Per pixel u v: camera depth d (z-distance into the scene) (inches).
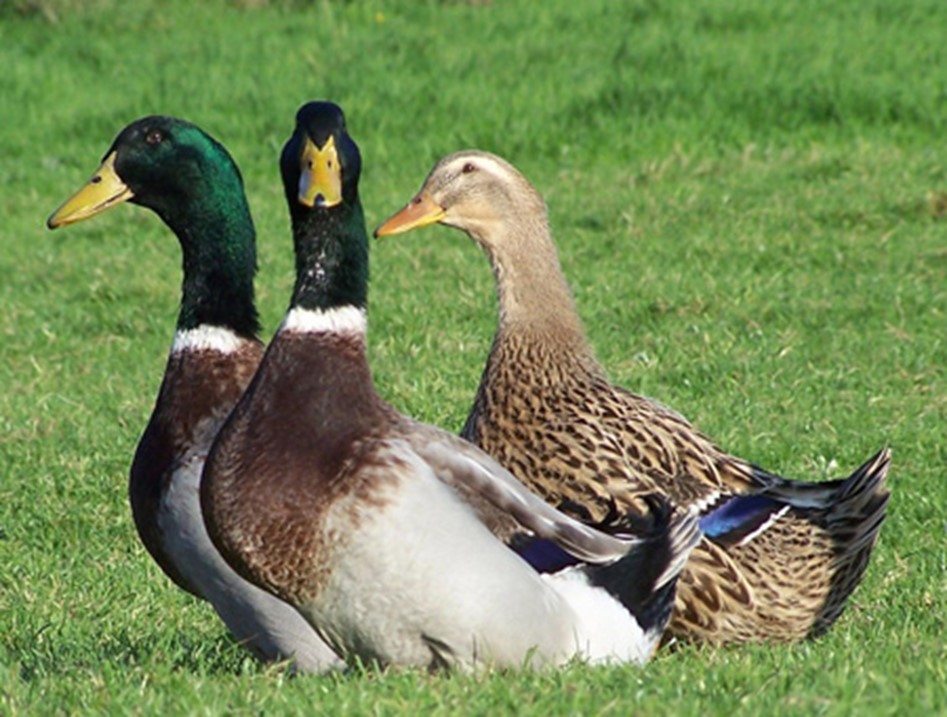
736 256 823.1
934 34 1294.3
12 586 445.7
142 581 446.6
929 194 896.9
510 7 1455.5
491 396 399.9
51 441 585.9
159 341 740.7
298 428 304.3
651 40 1282.0
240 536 302.0
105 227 965.8
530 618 299.9
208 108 1176.8
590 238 876.6
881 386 628.7
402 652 301.0
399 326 722.8
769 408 605.9
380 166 1061.1
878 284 767.7
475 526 297.1
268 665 336.8
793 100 1110.4
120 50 1354.6
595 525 333.1
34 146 1140.5
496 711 278.1
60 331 754.2
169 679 310.0
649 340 692.7
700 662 318.0
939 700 278.1
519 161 1065.5
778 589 366.9
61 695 311.0
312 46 1325.0
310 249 317.7
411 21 1424.7
